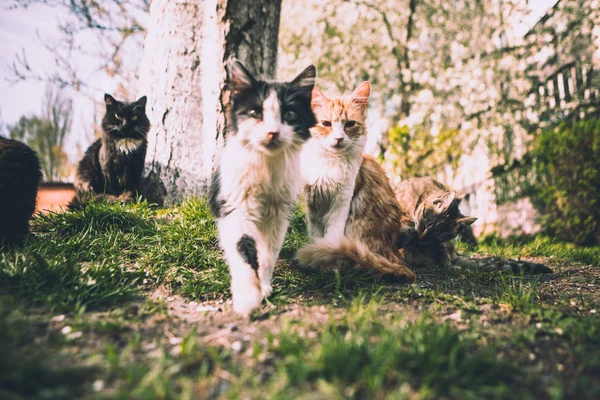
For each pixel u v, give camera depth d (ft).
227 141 2.15
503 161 5.74
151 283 2.17
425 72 6.47
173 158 3.46
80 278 2.01
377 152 6.49
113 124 3.55
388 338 1.53
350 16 7.25
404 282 2.34
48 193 5.09
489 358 1.48
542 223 4.73
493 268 2.76
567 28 5.07
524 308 1.91
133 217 2.75
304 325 1.74
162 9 3.47
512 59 5.79
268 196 2.10
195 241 2.57
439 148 5.90
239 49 3.19
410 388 1.33
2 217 2.37
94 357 1.48
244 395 1.30
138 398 1.24
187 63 3.42
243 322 1.79
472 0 6.56
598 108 4.61
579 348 1.59
